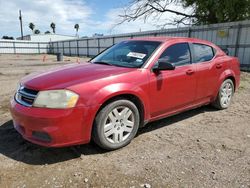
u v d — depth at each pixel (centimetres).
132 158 337
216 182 286
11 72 1370
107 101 342
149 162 327
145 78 378
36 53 5231
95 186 276
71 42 4488
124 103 355
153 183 282
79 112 314
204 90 492
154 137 407
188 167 317
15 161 327
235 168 317
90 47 3912
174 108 438
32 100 321
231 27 1634
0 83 945
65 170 306
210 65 499
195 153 355
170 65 376
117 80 349
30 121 310
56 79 338
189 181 287
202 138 407
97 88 329
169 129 443
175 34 2116
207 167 318
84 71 367
